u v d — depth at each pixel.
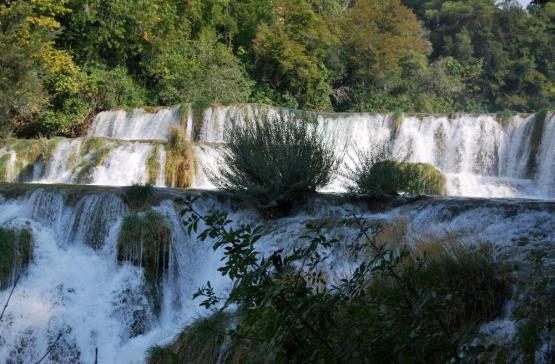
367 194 12.58
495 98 48.94
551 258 7.25
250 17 33.94
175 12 30.03
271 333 3.61
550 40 51.06
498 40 50.84
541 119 19.56
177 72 28.12
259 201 12.36
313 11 35.53
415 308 3.73
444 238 8.58
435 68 40.56
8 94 22.28
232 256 3.79
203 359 7.69
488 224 9.76
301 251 3.92
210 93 27.75
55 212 11.92
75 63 26.70
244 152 12.52
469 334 3.72
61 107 24.80
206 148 17.39
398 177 12.92
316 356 3.58
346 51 35.53
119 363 9.61
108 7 26.83
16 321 9.95
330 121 21.39
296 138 12.67
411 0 61.31
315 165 12.63
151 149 17.16
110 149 17.59
